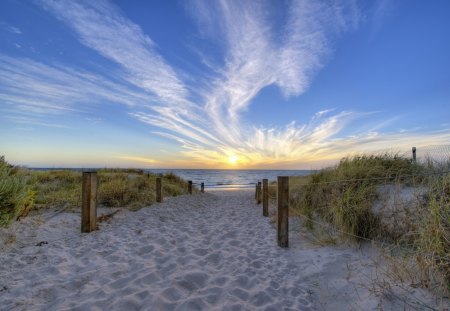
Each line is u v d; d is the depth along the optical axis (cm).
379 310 271
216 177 6375
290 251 509
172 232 639
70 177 1173
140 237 575
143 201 949
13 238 472
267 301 321
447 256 276
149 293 318
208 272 403
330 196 621
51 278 346
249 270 414
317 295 340
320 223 581
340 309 300
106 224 663
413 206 418
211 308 298
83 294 311
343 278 364
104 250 474
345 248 469
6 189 482
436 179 419
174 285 345
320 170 873
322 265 415
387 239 433
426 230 319
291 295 340
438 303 255
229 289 346
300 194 818
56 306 281
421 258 295
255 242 576
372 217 469
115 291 320
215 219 852
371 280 331
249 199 1588
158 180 1036
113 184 946
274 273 407
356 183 568
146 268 397
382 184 550
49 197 797
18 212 523
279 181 540
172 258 455
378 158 712
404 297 277
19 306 278
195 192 1750
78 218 670
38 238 505
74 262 412
